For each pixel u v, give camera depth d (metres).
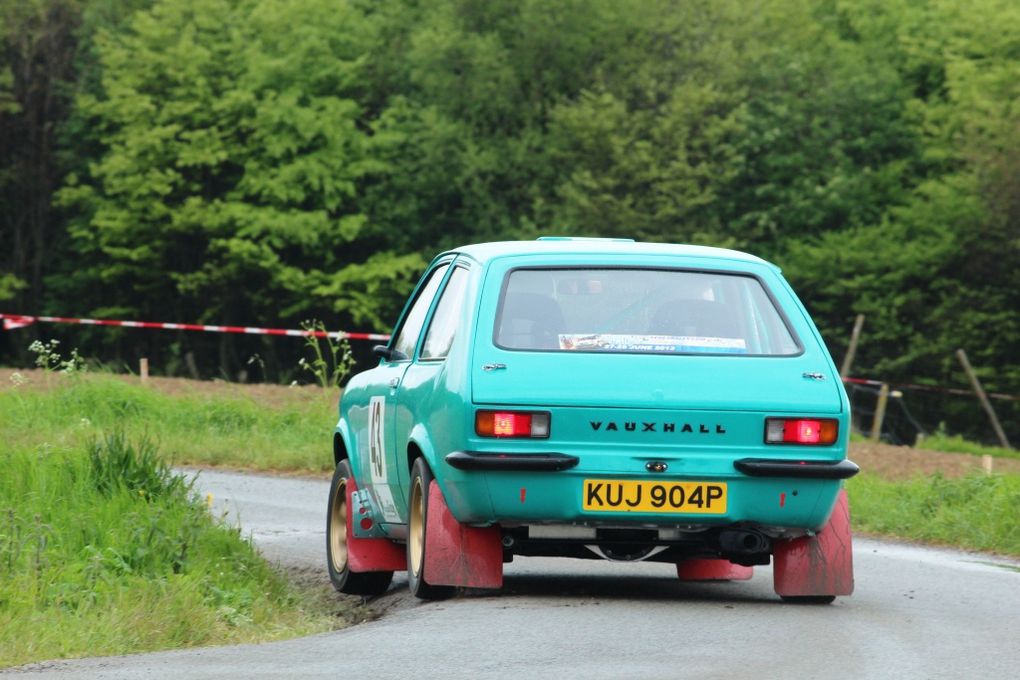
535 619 20.48
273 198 143.25
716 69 141.62
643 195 136.50
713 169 138.50
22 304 157.25
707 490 22.09
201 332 154.25
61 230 158.12
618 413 21.94
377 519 26.97
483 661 17.52
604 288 23.08
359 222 141.12
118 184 143.50
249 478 48.47
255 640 21.91
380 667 17.27
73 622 21.42
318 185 139.88
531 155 142.00
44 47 154.50
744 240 138.50
